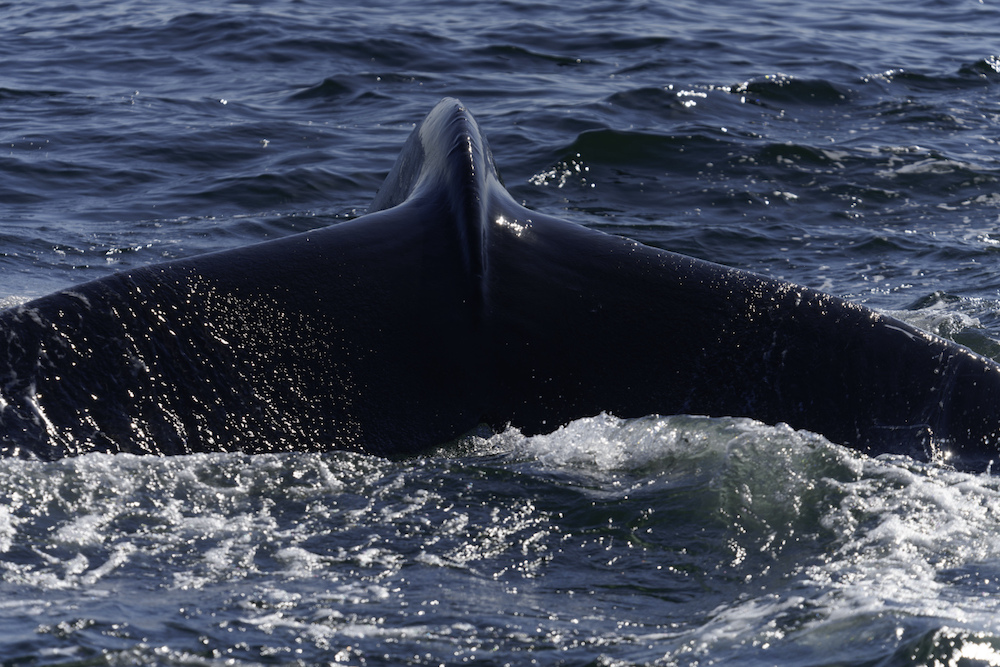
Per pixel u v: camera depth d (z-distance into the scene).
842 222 41.06
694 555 15.19
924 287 33.50
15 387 16.91
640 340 18.86
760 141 50.06
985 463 17.39
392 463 17.36
